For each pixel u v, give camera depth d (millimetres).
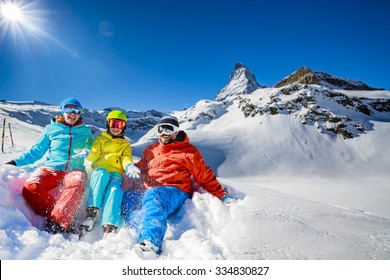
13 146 13406
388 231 3084
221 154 56906
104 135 3816
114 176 3422
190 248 2480
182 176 3631
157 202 2945
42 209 3119
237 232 2775
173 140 3838
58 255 2252
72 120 3686
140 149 52500
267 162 53969
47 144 3744
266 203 3842
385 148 58969
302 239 2650
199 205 3287
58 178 3385
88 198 3018
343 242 2627
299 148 61000
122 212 3215
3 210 2535
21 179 3363
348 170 51969
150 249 2414
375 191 36844
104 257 2248
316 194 36000
